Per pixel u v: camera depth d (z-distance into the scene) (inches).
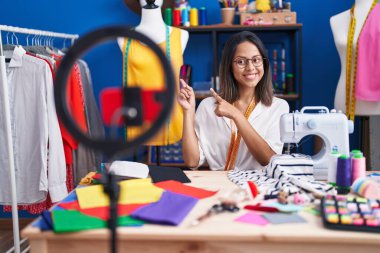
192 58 134.0
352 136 128.7
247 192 51.7
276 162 61.2
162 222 43.2
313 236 40.1
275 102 84.5
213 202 50.6
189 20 122.5
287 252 41.4
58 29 134.4
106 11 133.0
